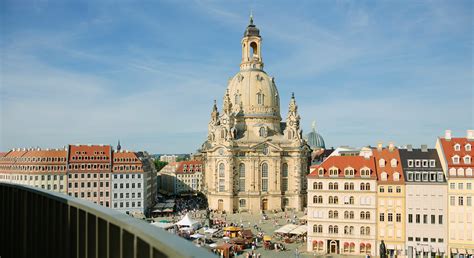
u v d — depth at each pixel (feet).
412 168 406.62
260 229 554.87
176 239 55.98
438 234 390.63
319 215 419.95
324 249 417.28
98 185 637.30
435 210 392.68
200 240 447.83
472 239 383.45
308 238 422.00
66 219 94.27
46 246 105.60
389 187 403.95
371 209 406.41
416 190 397.60
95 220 81.92
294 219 627.46
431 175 397.80
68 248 92.58
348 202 412.98
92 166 637.30
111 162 645.92
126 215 74.38
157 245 56.18
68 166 628.69
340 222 414.00
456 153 399.44
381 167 416.26
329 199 418.10
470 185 385.50
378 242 403.75
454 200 388.98
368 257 390.01
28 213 117.80
